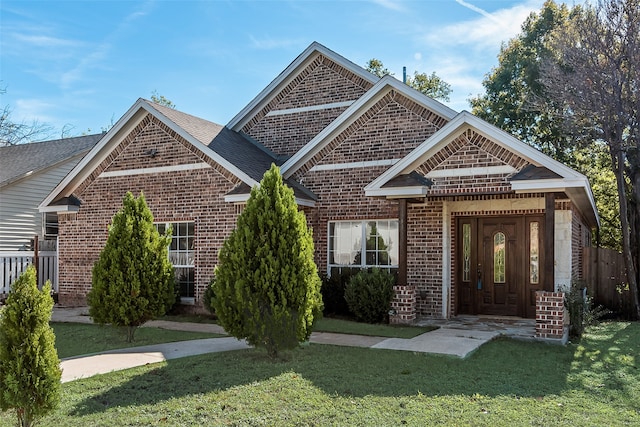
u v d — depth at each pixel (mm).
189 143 14969
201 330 12125
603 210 24172
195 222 14852
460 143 11742
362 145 14539
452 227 13820
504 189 11305
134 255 10414
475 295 13859
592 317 12578
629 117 17000
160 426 5844
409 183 11766
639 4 16719
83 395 6871
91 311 10422
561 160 27656
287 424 5891
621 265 17359
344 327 11945
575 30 18328
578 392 7125
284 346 8617
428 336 10781
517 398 6793
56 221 22266
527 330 11461
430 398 6734
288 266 8617
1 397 5336
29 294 5480
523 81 27609
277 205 8750
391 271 14000
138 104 15297
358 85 16922
